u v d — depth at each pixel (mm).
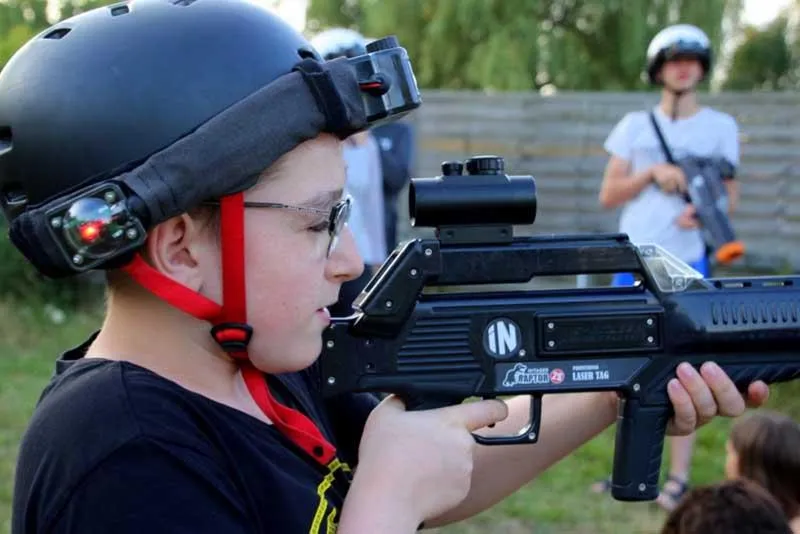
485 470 1728
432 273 1541
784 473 3133
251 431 1358
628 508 4480
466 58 13859
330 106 1310
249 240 1302
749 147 7973
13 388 6238
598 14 13836
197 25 1316
